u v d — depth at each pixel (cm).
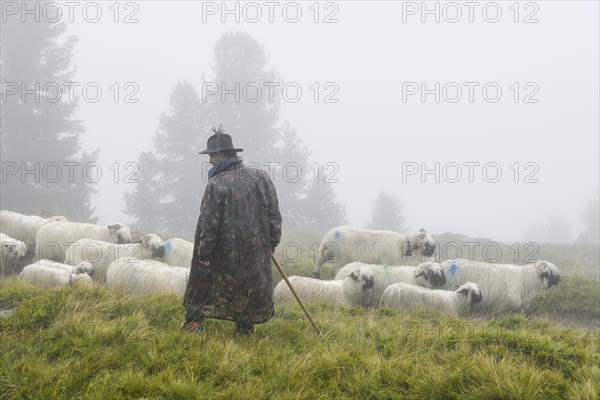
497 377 344
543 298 983
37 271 934
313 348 431
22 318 473
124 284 916
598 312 927
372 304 962
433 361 406
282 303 830
